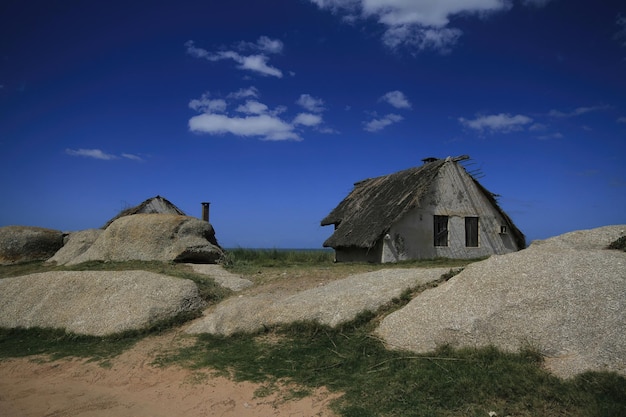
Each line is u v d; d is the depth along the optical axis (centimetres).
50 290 1081
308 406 577
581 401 495
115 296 1006
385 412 538
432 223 1778
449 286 765
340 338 753
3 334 983
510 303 664
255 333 816
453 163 1845
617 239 895
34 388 718
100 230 1739
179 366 734
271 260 1830
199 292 1025
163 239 1467
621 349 546
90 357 816
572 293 641
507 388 537
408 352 666
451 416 514
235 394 631
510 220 1908
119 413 619
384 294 840
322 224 2294
